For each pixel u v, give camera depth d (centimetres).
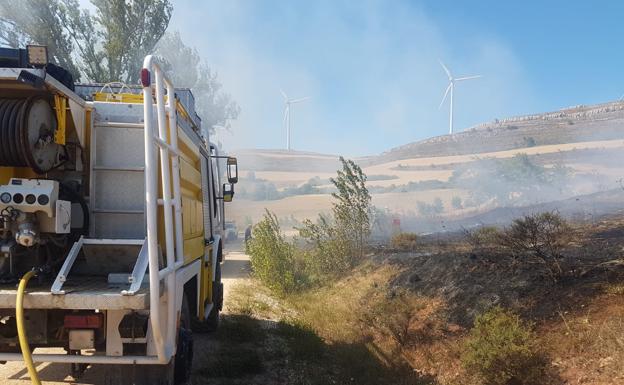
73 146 496
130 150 512
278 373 685
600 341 539
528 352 545
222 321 936
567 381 520
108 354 427
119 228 508
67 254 480
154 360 427
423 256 1078
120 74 2225
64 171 501
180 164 546
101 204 507
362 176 1391
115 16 2166
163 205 454
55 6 2134
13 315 429
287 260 1270
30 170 482
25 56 457
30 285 436
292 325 892
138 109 520
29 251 457
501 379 547
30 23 2067
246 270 1741
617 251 771
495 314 611
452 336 698
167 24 2298
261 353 761
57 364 671
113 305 401
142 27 2238
